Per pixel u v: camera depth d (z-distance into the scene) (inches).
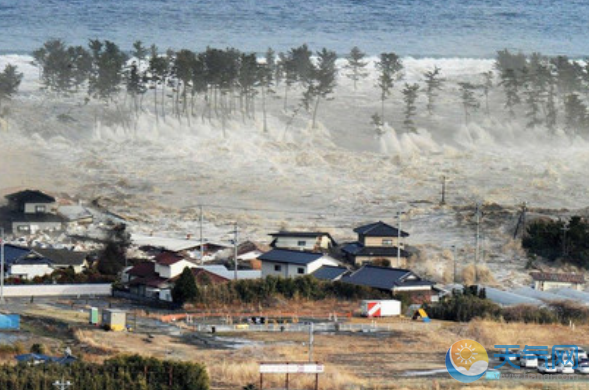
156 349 7834.6
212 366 7185.0
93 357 7283.5
